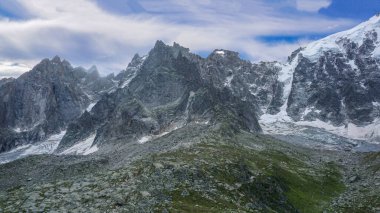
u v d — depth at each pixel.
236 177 142.12
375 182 186.50
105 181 109.69
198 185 120.00
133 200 96.25
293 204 147.00
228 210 106.12
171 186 113.75
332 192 174.00
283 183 164.12
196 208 99.94
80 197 92.81
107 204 90.06
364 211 148.38
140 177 116.31
